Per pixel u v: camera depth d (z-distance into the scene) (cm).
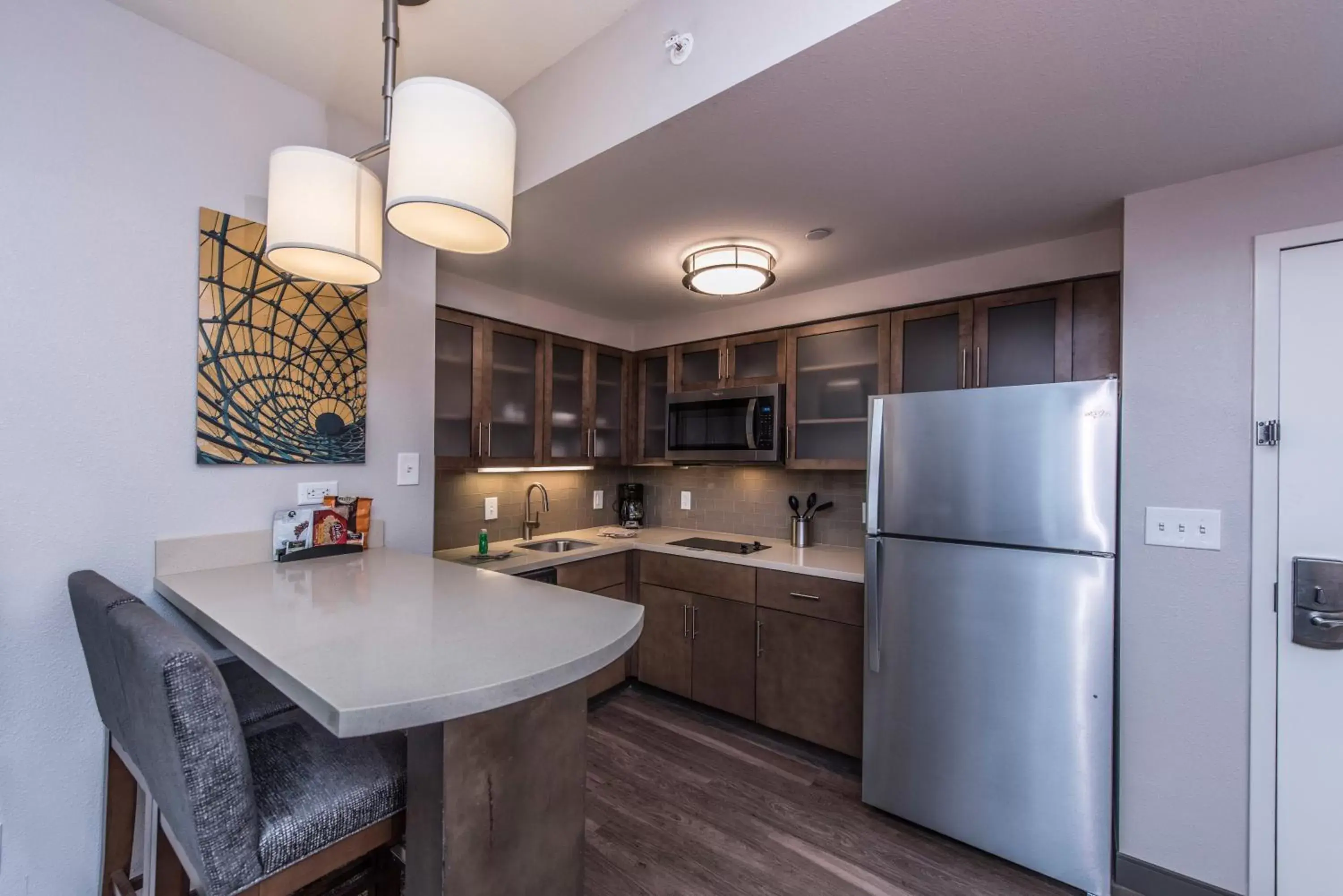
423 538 204
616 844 185
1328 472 143
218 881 80
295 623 107
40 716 130
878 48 112
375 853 115
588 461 322
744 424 288
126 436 141
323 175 116
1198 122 135
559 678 87
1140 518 166
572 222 200
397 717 73
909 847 186
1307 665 145
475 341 263
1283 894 148
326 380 177
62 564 132
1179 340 162
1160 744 162
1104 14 102
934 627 187
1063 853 166
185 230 150
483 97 100
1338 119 132
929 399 189
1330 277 144
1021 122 137
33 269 128
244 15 142
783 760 239
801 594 245
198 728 79
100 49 137
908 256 232
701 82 130
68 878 134
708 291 243
